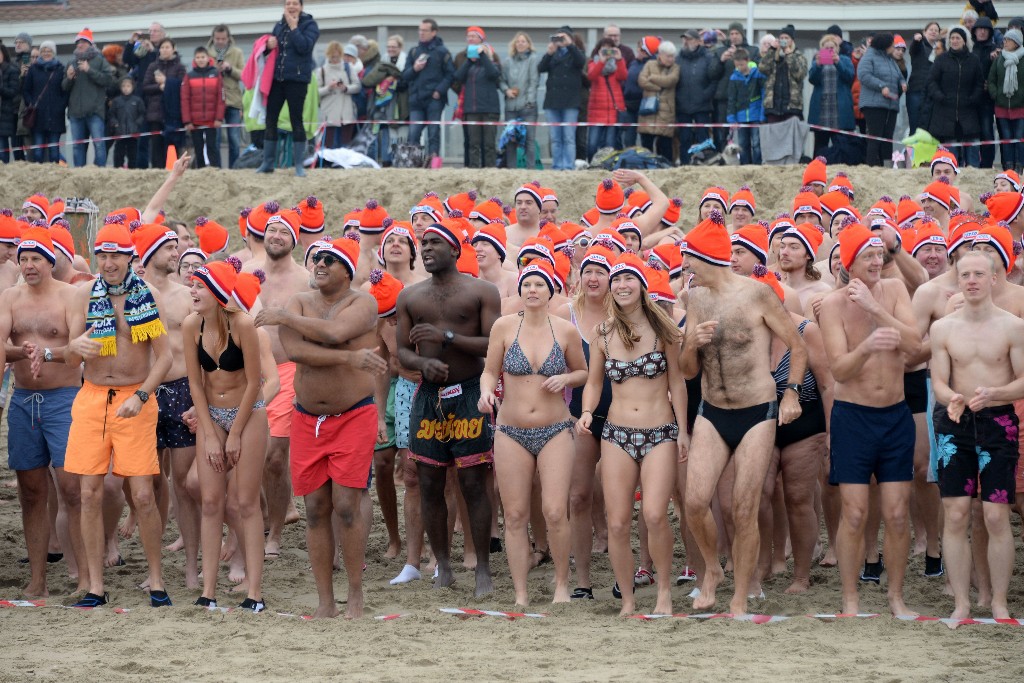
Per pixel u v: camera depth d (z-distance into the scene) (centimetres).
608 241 1683
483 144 3816
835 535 1758
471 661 1252
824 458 1717
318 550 1525
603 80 3759
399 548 1888
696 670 1198
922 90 3647
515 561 1563
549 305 1809
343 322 1491
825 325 1497
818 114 3728
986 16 3619
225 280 1502
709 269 1478
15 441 1644
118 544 1925
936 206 2247
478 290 1606
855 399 1487
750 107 3656
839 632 1378
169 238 1762
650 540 1495
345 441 1503
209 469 1545
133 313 1541
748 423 1461
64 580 1734
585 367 1555
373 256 2130
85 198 3703
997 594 1460
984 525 1546
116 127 3928
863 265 1493
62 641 1356
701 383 1523
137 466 1543
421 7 5088
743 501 1457
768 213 3447
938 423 1491
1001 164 3519
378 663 1249
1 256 1900
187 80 3841
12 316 1655
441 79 3812
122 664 1240
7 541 1941
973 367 1466
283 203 3597
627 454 1498
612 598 1602
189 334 1530
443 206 2397
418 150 3838
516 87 3828
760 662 1233
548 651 1302
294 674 1202
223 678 1186
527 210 2269
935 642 1324
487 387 1546
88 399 1552
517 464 1551
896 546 1490
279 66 3569
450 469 1795
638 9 5141
